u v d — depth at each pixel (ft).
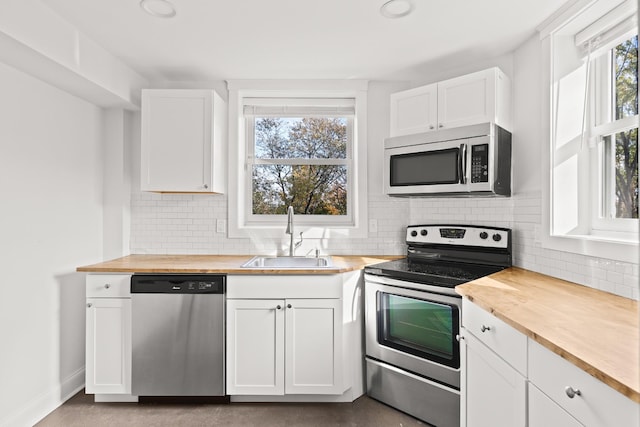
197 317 7.14
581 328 3.80
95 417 6.93
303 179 9.96
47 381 7.14
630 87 5.52
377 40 7.16
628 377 2.71
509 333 4.32
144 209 9.26
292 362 7.19
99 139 8.71
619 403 2.72
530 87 7.07
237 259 8.52
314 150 9.98
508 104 7.48
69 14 6.15
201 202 9.29
